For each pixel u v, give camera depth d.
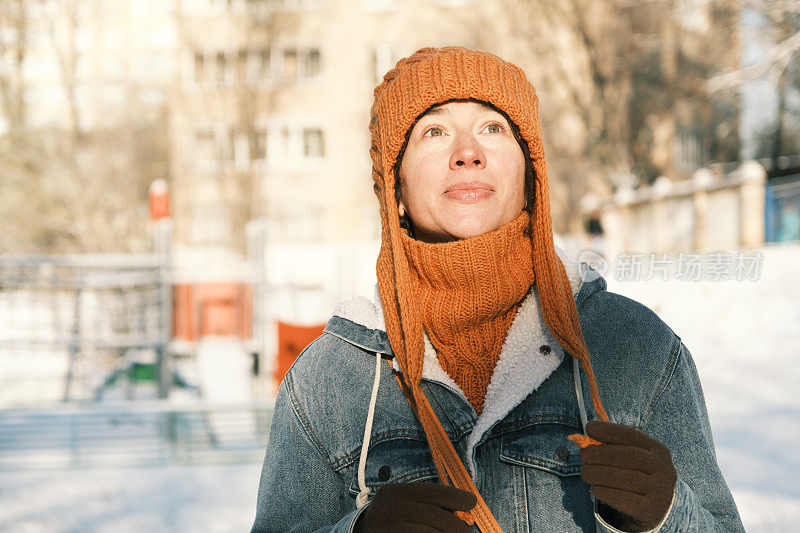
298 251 19.12
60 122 26.39
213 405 5.74
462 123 1.26
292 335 6.03
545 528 1.18
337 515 1.32
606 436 0.98
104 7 27.38
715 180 14.69
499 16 25.28
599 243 18.61
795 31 14.91
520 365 1.23
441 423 1.24
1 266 6.71
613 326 1.26
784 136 21.06
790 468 4.69
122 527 4.34
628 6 20.78
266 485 1.36
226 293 8.59
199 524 4.38
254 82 27.09
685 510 1.00
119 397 7.38
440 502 0.99
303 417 1.33
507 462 1.21
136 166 25.06
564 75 24.75
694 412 1.23
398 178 1.34
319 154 27.33
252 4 27.05
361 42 26.91
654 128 23.98
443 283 1.26
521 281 1.25
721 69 19.38
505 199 1.25
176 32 27.28
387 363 1.32
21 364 8.75
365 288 9.66
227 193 26.89
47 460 5.61
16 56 25.58
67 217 23.52
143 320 7.03
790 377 6.91
